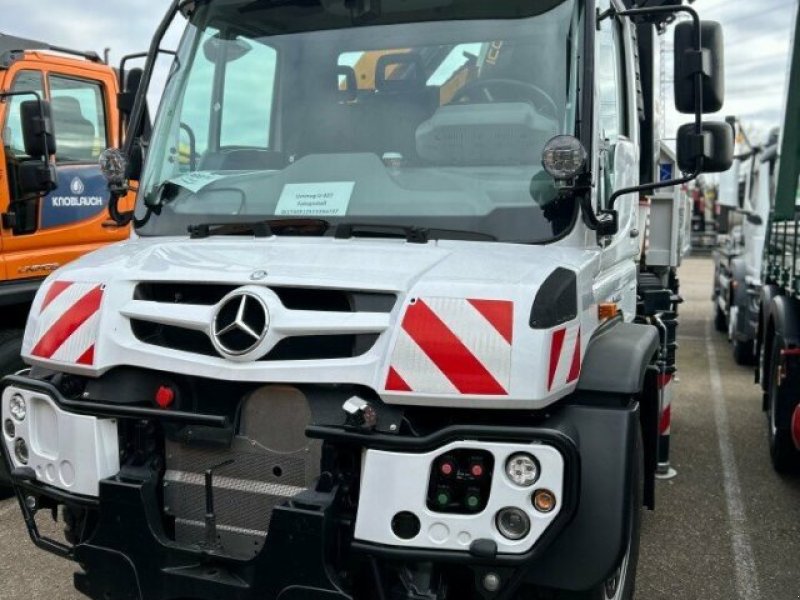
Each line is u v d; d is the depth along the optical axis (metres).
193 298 2.88
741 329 9.72
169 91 3.79
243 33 3.70
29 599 3.87
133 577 2.81
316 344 2.64
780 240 6.02
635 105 4.34
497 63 3.23
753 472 5.82
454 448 2.44
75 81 5.92
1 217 5.38
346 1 3.54
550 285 2.55
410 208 3.07
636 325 3.40
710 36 3.14
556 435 2.40
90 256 3.37
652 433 3.31
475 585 2.58
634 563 3.17
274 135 3.51
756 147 10.20
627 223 4.00
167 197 3.53
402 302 2.56
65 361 2.97
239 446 2.77
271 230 3.19
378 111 3.37
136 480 2.81
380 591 2.52
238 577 2.68
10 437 3.19
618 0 4.04
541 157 3.02
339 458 2.58
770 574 4.19
